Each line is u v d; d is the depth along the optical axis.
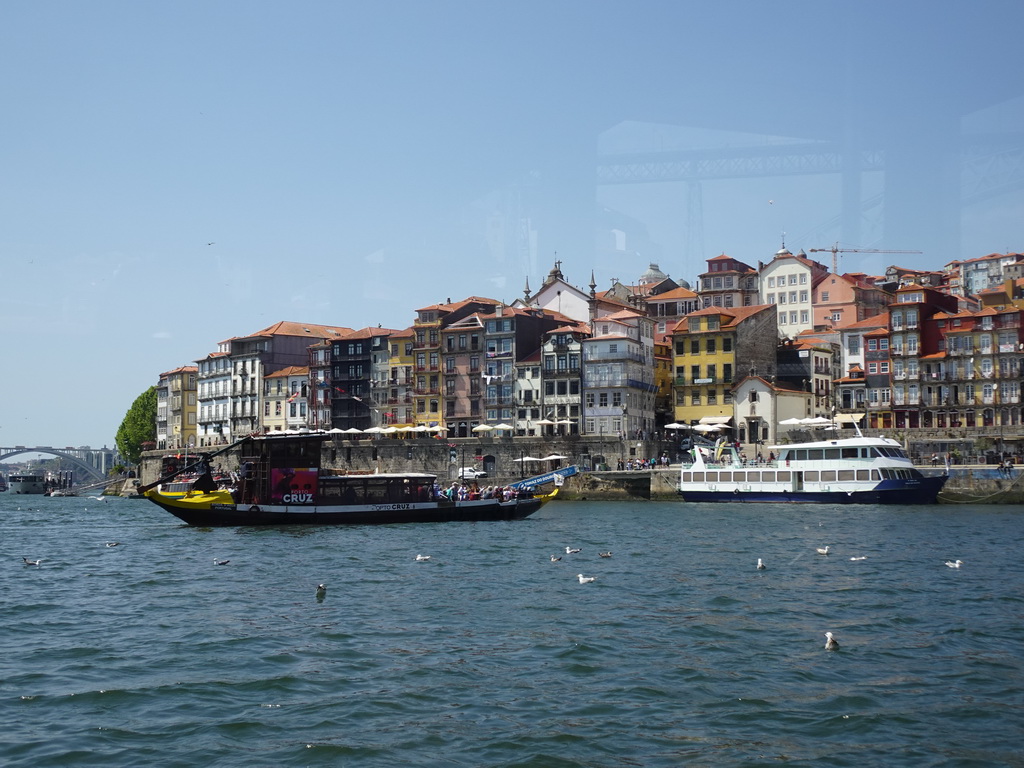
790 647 32.25
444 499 88.38
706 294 164.00
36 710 26.55
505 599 41.81
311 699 27.09
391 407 166.62
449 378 157.62
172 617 39.00
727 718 25.16
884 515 88.88
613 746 23.33
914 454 119.31
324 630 35.59
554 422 138.00
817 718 25.06
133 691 28.02
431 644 33.12
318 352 179.12
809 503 105.62
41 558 62.28
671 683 28.17
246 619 38.06
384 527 82.06
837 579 46.75
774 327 147.00
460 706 26.34
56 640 35.06
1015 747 23.08
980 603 39.94
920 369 128.62
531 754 22.86
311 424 177.88
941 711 25.52
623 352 141.75
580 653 31.56
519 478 131.12
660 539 68.25
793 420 119.12
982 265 157.12
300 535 75.12
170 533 79.38
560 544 65.75
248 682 28.75
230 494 85.25
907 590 43.25
